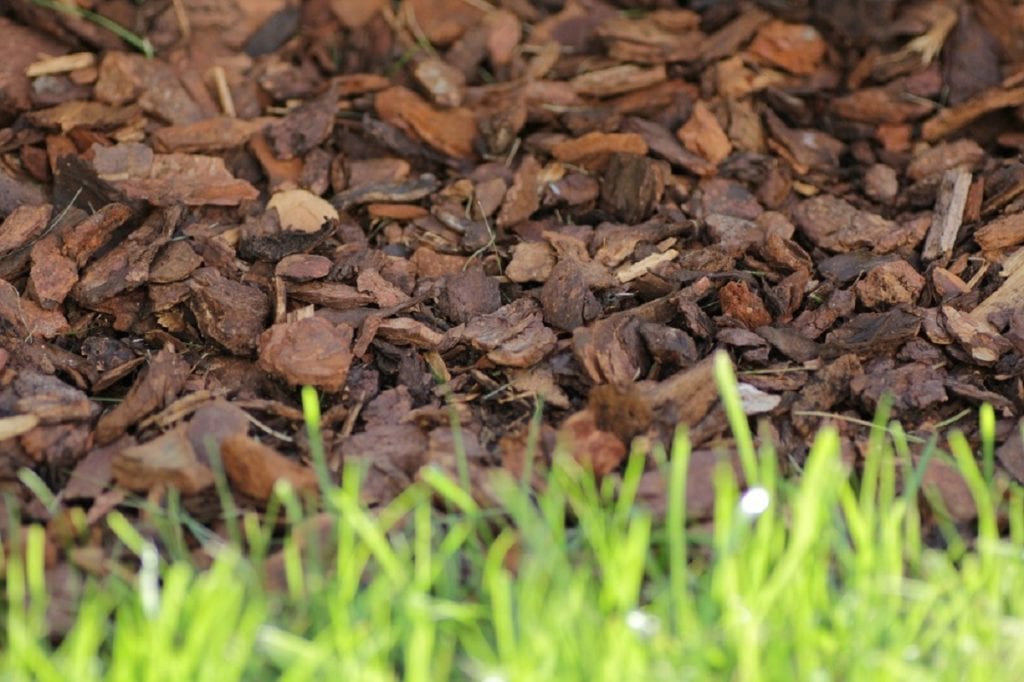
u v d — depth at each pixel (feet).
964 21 14.47
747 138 13.69
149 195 11.98
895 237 12.31
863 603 7.76
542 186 13.03
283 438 9.87
